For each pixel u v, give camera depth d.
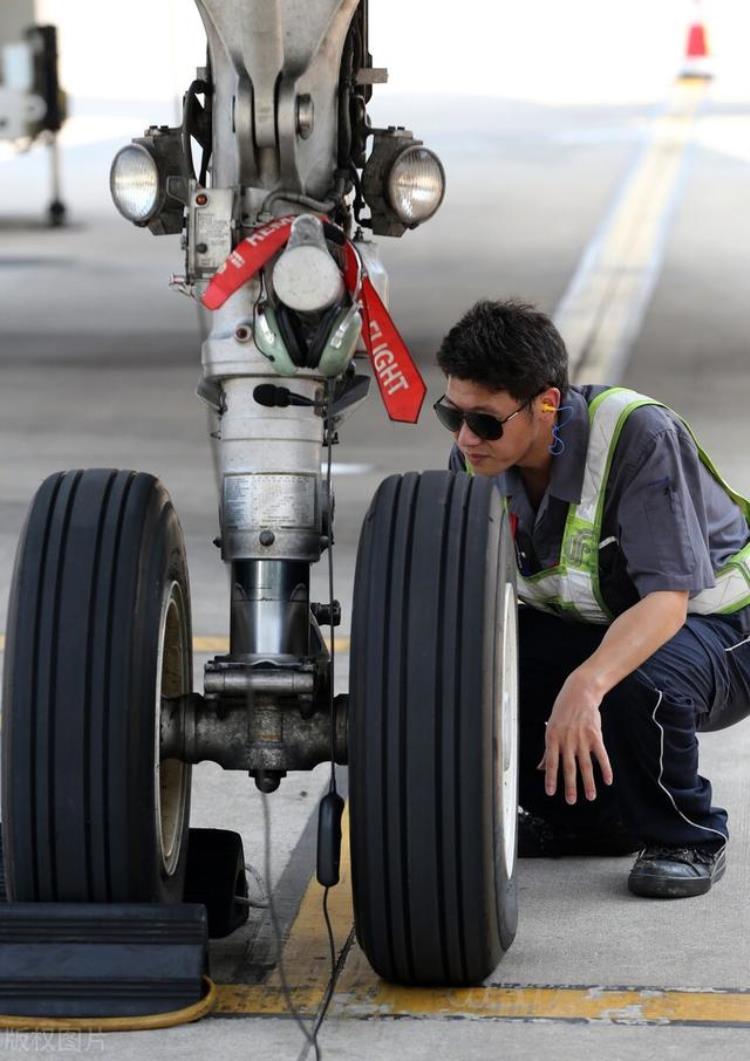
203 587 22.59
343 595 21.75
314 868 13.50
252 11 10.27
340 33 10.96
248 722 11.15
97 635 10.52
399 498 10.82
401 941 10.64
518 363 11.88
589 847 13.88
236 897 12.09
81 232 60.50
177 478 28.48
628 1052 10.21
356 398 11.35
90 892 10.62
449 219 61.12
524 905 12.70
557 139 80.69
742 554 13.56
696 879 12.80
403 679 10.34
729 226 59.50
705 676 13.09
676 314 45.69
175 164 11.40
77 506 10.89
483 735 10.34
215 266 10.77
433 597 10.41
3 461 29.95
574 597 13.01
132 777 10.52
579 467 12.62
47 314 46.34
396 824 10.38
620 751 12.74
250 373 10.90
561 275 51.28
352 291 10.62
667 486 12.40
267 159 10.85
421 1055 10.18
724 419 33.69
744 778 15.70
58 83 61.06
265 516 11.09
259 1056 10.16
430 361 39.31
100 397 35.91
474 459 12.32
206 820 14.59
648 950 11.79
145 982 10.54
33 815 10.50
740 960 11.62
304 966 11.55
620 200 65.12
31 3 60.25
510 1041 10.36
